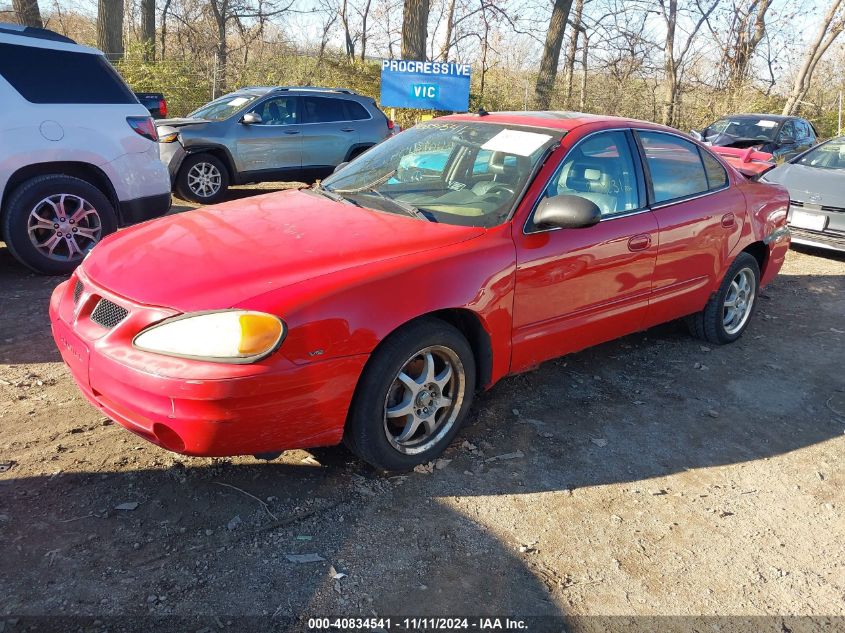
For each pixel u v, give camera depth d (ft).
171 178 31.24
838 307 21.16
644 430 12.50
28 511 8.95
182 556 8.42
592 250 12.16
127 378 8.50
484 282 10.49
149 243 10.50
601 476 10.94
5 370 12.91
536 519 9.75
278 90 33.73
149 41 55.98
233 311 8.46
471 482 10.45
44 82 18.30
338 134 35.22
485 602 8.15
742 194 16.16
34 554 8.23
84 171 19.20
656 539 9.57
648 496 10.53
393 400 10.09
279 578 8.21
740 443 12.37
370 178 13.24
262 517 9.23
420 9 54.85
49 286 18.03
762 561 9.32
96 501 9.27
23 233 18.06
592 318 12.75
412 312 9.58
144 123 20.29
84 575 7.98
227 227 10.96
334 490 9.93
